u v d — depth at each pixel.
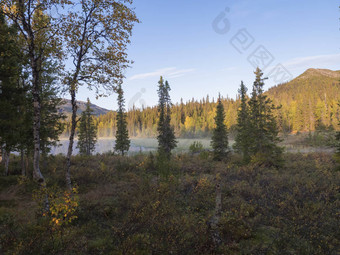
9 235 6.20
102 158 23.84
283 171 17.06
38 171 7.90
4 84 11.88
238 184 12.28
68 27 9.49
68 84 10.62
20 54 8.88
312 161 21.78
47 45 8.99
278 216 7.84
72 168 17.02
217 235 5.98
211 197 10.55
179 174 16.03
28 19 8.00
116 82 11.53
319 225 6.89
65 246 5.77
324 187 11.25
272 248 5.72
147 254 5.55
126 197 10.19
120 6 10.12
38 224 7.11
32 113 14.43
